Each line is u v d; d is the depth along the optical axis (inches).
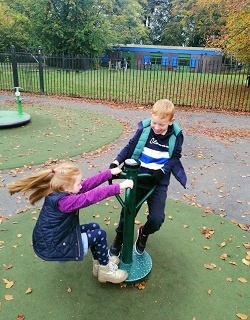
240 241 130.0
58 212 82.7
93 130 305.3
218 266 113.8
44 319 89.6
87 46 1151.6
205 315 92.7
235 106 484.7
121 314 91.7
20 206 152.0
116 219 142.0
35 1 1117.7
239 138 302.2
